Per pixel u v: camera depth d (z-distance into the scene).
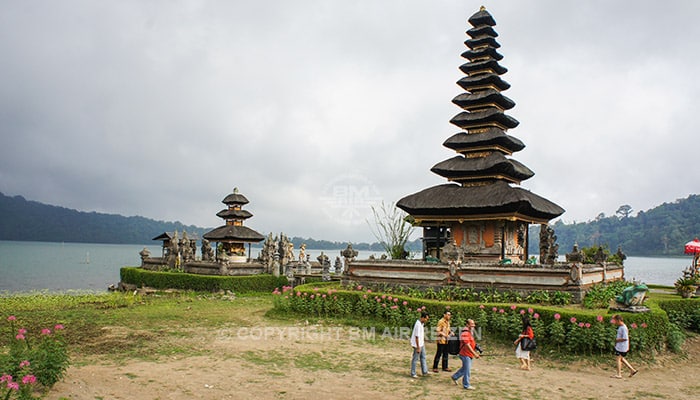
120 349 18.86
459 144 34.47
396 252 41.75
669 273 86.25
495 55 36.69
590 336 18.56
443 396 13.96
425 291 27.31
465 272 26.27
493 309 21.64
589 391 14.90
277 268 43.59
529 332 17.45
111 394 12.99
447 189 33.09
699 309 25.09
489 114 34.03
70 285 58.75
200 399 13.09
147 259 52.44
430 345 20.84
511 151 36.31
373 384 14.97
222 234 47.88
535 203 31.25
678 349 20.22
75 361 16.67
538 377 16.34
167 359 17.44
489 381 15.66
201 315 27.36
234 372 15.85
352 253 30.53
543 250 34.75
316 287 30.38
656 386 15.73
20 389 11.16
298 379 15.30
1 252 141.00
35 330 22.17
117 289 48.22
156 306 31.08
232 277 40.75
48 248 199.00
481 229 31.86
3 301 32.50
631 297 20.14
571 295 23.30
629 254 154.00
